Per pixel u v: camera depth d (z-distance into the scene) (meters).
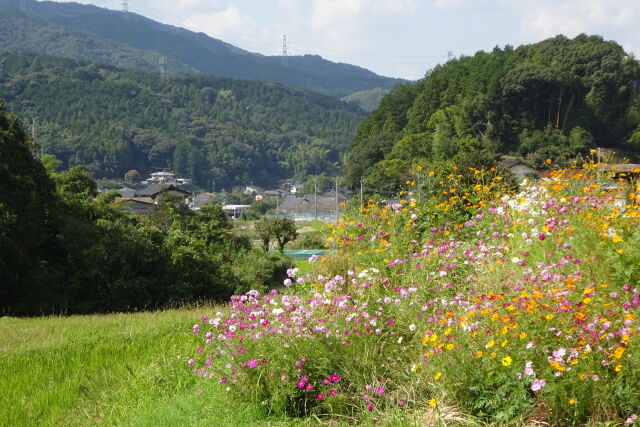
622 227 6.44
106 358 9.20
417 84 128.62
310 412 5.38
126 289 24.97
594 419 4.22
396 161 95.44
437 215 10.43
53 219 27.69
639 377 4.18
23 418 6.75
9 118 27.16
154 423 5.78
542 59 111.19
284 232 57.09
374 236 9.20
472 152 32.78
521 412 4.43
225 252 36.91
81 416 6.68
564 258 5.89
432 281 6.74
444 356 4.93
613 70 105.94
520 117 101.62
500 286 5.85
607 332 4.44
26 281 24.33
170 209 45.44
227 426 5.25
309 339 5.59
